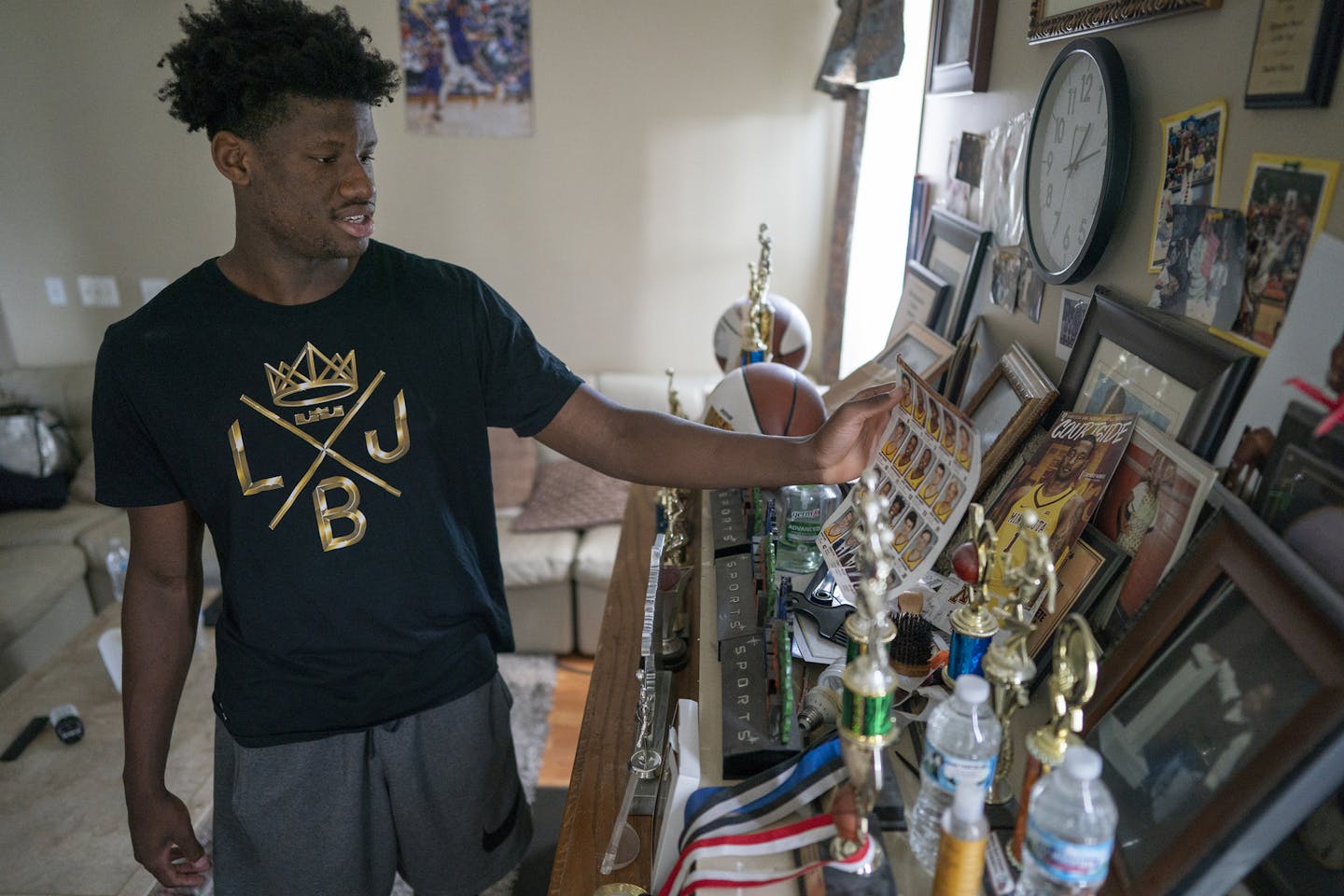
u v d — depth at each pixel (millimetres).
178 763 1748
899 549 835
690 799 757
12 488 3150
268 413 1001
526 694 2734
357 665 1077
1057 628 794
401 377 1036
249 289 1007
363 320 1021
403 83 3287
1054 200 1019
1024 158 1123
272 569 1024
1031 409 963
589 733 1016
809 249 3430
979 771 619
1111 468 801
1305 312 610
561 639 2949
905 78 2205
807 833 682
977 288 1303
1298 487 597
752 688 856
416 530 1062
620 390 3451
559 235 3477
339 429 1018
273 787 1092
